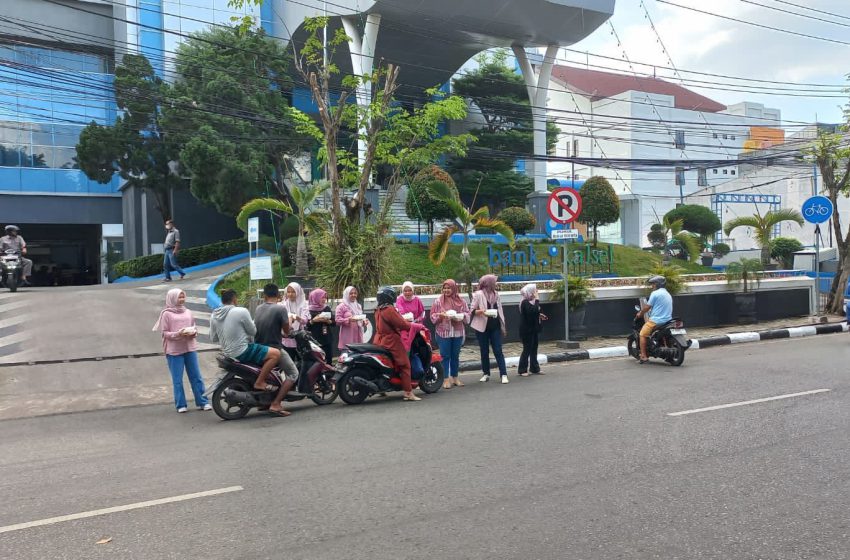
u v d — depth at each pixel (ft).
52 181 114.93
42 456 22.88
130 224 112.06
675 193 161.48
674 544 13.96
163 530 15.28
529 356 38.01
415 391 33.35
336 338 41.91
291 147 80.79
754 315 59.47
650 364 40.29
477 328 35.09
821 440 21.81
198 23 103.14
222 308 28.25
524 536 14.46
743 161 101.45
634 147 156.04
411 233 84.07
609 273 75.77
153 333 46.75
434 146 46.62
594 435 23.04
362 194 43.57
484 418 26.35
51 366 38.86
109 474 20.17
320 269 43.42
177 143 81.66
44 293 61.00
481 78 117.70
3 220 112.27
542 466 19.53
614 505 16.24
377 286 42.68
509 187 116.88
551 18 97.91
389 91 44.27
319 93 42.14
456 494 17.24
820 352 43.04
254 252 89.04
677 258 95.50
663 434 22.97
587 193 85.76
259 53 79.51
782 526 14.83
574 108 167.73
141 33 102.32
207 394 28.22
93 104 108.58
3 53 101.30
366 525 15.26
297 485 18.33
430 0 89.81
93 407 31.86
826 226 127.24
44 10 102.53
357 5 91.25
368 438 23.61
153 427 27.22
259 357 28.12
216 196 77.30
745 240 141.79
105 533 15.20
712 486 17.51
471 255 63.82
